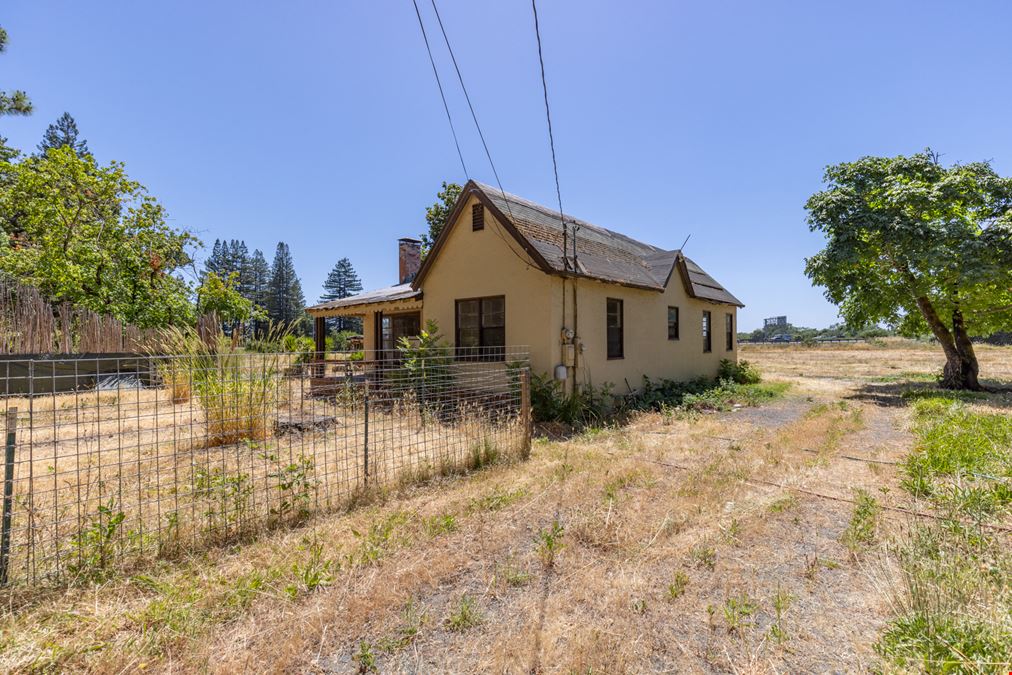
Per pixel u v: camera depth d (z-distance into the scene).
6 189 17.31
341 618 2.49
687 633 2.35
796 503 4.13
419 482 4.75
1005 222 10.45
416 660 2.19
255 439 5.78
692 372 14.52
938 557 2.88
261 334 6.66
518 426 6.22
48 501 3.89
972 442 5.39
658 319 12.65
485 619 2.49
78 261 16.47
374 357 14.09
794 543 3.36
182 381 6.03
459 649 2.26
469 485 4.68
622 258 12.39
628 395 11.04
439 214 22.83
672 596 2.67
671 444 6.59
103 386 8.48
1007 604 2.28
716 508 4.00
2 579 2.68
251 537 3.43
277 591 2.71
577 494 4.41
